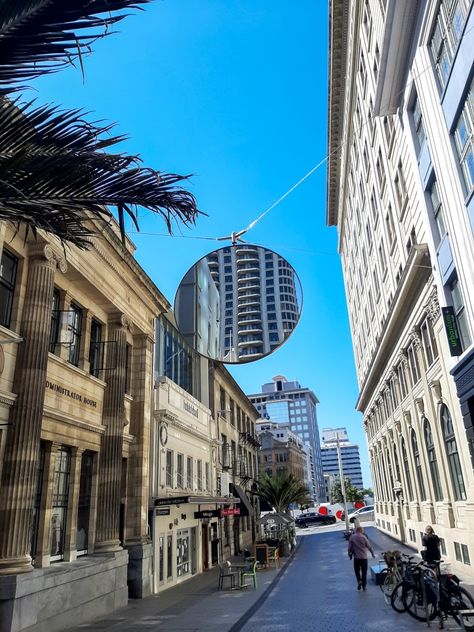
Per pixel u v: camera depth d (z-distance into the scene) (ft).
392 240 92.48
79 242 16.43
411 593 34.22
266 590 52.80
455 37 46.47
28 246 39.37
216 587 58.44
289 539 108.88
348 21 117.08
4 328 35.09
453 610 28.78
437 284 59.31
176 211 15.60
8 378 35.42
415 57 57.77
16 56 11.69
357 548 47.19
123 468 54.90
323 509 246.88
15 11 11.21
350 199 152.46
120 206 15.01
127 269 55.06
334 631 30.66
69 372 44.21
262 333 18.47
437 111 52.08
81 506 45.65
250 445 137.28
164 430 63.67
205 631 33.35
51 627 34.19
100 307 52.54
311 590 50.11
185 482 72.33
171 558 63.87
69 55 11.82
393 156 82.28
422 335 74.64
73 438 43.86
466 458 56.29
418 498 86.99
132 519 53.36
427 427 77.87
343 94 140.26
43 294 38.75
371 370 121.29
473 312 46.65
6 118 13.69
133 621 38.50
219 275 19.63
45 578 34.40
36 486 37.19
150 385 60.54
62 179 13.97
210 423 89.30
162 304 64.13
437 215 59.21
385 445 128.47
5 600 30.27
